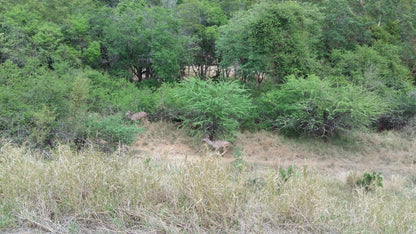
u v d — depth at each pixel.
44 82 8.94
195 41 17.69
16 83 9.62
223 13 20.56
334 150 11.42
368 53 15.97
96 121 9.52
